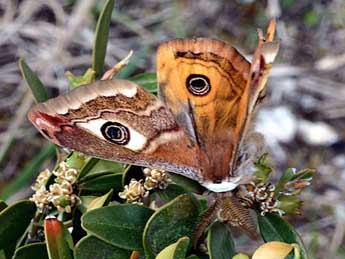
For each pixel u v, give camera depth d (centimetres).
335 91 49
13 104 47
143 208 19
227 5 51
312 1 51
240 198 20
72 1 50
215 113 19
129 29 50
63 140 19
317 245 43
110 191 20
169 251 18
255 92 19
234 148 19
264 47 19
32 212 21
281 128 47
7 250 20
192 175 19
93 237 19
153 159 19
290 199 20
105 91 19
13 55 49
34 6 50
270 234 20
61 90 47
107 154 19
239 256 18
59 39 47
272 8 50
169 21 50
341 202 45
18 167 45
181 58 20
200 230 19
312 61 50
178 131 19
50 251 19
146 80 23
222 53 20
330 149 47
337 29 51
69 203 20
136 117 19
